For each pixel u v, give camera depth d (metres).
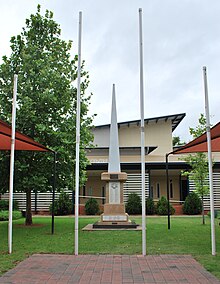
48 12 16.09
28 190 15.13
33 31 15.78
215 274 6.63
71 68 15.76
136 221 17.70
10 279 6.30
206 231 13.21
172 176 29.94
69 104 15.10
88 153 29.12
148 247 9.59
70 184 15.07
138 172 25.45
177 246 9.75
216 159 24.83
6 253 8.83
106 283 6.02
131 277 6.43
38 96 14.70
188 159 17.28
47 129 14.35
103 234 12.35
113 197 14.93
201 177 17.00
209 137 9.24
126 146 30.52
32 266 7.36
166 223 16.59
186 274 6.64
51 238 11.43
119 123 30.36
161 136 31.55
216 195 24.56
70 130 14.98
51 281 6.16
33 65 15.05
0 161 14.30
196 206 23.06
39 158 14.81
